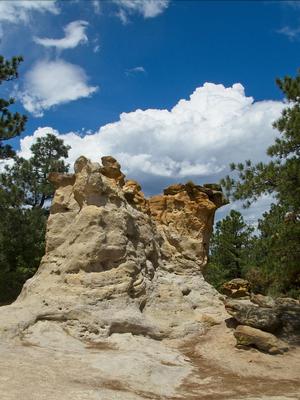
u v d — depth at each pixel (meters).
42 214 42.78
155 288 23.92
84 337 18.61
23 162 47.31
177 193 29.19
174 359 17.86
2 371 12.98
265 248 23.66
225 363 18.27
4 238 38.50
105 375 14.30
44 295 20.41
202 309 25.06
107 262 22.00
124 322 19.88
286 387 15.80
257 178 22.42
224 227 46.78
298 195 21.03
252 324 21.25
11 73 34.44
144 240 24.95
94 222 22.19
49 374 13.38
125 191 25.44
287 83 22.03
